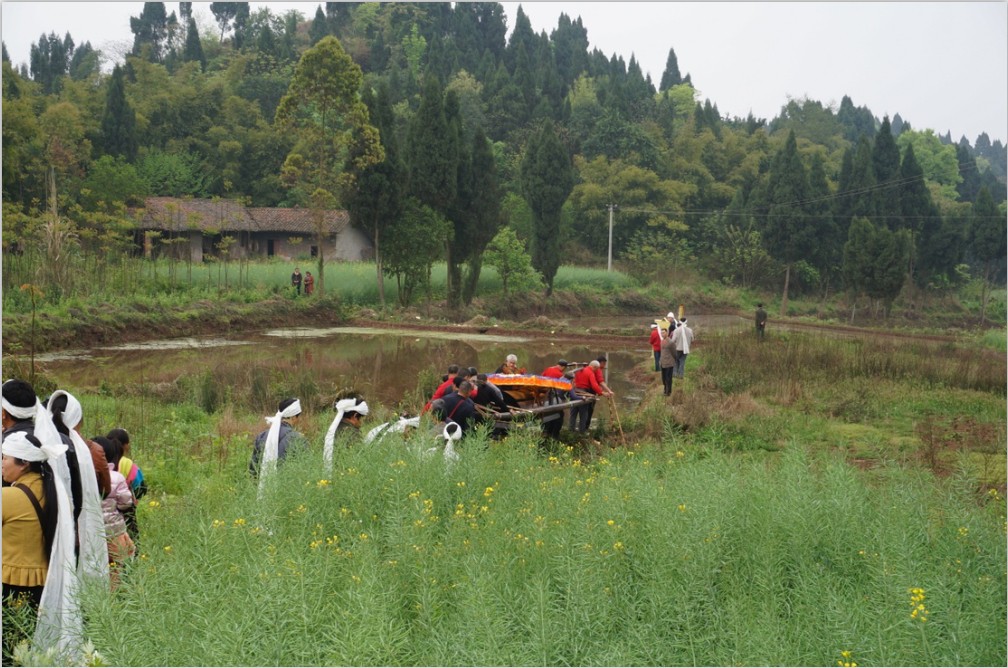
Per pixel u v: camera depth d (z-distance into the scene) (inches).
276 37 4475.9
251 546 228.8
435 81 1763.0
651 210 2881.4
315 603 195.3
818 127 5022.1
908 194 2736.2
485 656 180.2
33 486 222.8
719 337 1157.1
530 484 316.2
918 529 266.5
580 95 4370.1
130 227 1628.9
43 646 200.4
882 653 192.1
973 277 3102.9
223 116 3006.9
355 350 1162.6
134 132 2549.2
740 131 4020.7
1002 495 390.3
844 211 2716.5
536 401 631.2
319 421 518.6
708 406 638.5
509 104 3759.8
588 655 191.6
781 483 304.2
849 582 240.4
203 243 2226.9
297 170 1699.1
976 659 198.4
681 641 202.8
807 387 780.6
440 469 306.3
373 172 1672.0
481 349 1236.5
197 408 646.5
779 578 233.9
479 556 225.9
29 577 221.5
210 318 1352.1
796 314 2454.5
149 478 418.0
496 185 1870.1
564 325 1614.2
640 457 378.3
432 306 1785.2
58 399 237.3
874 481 367.2
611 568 231.9
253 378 749.3
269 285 1637.6
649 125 3777.1
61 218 1392.7
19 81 2330.2
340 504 277.0
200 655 176.1
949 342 1467.8
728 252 2714.1
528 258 1991.9
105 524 244.2
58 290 1194.0
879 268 2240.4
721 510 258.7
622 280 2429.9
